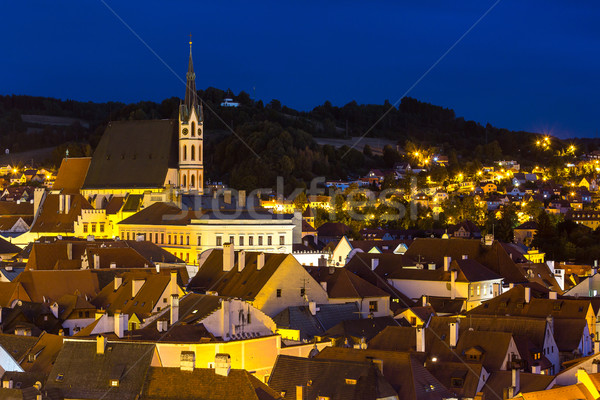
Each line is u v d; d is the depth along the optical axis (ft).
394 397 445.37
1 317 618.03
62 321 626.64
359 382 440.45
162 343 480.64
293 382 449.89
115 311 591.37
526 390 496.23
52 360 485.15
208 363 488.44
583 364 512.63
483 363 529.45
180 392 417.49
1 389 420.36
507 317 615.57
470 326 595.06
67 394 431.43
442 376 497.87
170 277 629.51
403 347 554.05
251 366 510.17
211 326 511.81
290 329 620.49
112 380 430.61
